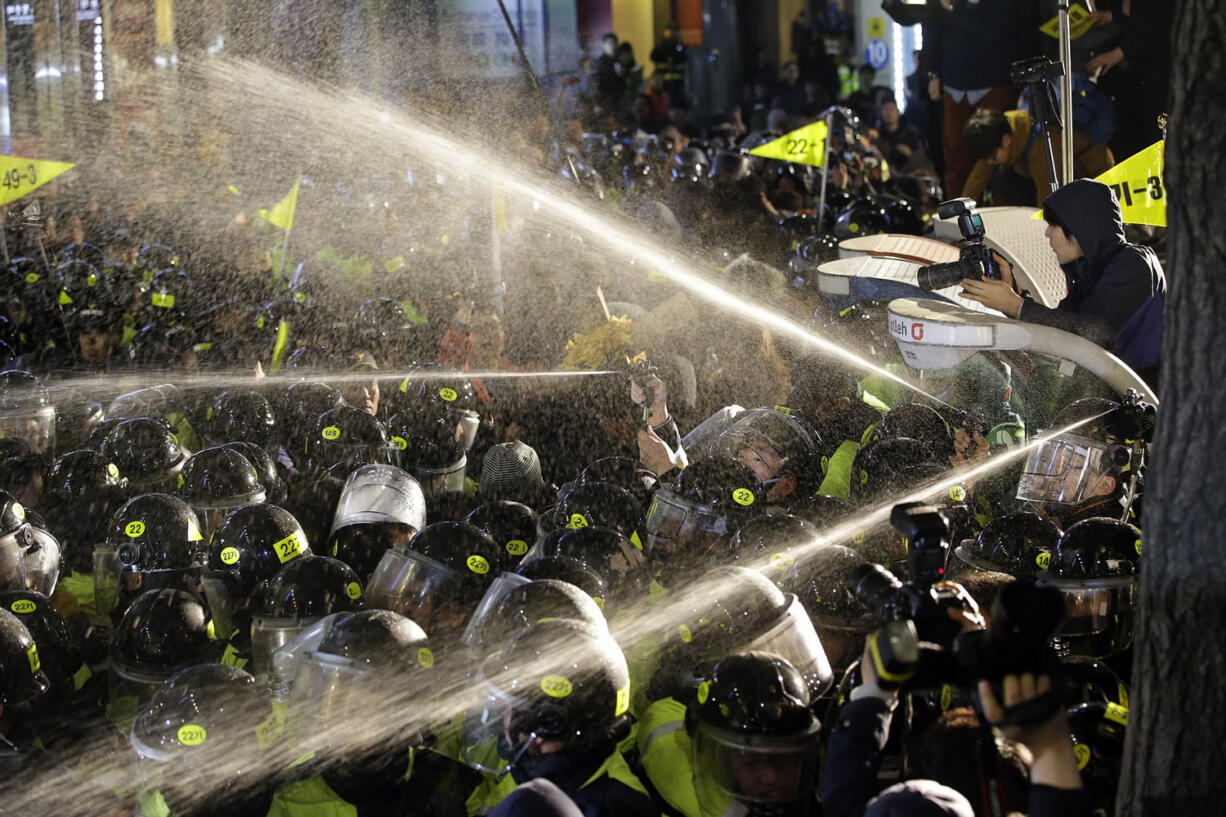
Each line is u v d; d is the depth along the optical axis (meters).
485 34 13.30
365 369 7.00
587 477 4.69
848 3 22.08
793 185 11.64
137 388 7.15
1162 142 5.79
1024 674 2.26
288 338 7.95
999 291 4.91
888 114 14.95
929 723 2.90
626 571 3.74
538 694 2.96
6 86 12.49
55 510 4.79
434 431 5.38
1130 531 3.64
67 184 11.70
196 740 3.17
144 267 9.39
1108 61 8.00
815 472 4.52
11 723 3.38
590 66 14.76
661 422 5.40
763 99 18.36
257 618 3.71
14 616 3.52
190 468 4.70
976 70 9.28
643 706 3.43
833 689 3.38
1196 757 2.43
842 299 6.31
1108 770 2.98
